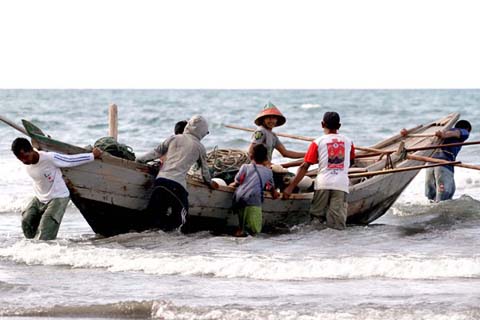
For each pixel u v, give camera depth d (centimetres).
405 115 14662
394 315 2152
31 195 4791
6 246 3084
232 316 2166
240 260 2783
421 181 5397
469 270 2661
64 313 2236
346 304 2280
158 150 3209
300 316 2148
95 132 10175
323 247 3075
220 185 3334
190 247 3059
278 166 3584
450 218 3872
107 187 3142
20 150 2934
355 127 11531
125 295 2395
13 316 2205
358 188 3641
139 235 3219
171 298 2364
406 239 3278
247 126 12200
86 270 2719
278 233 3419
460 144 3925
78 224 3866
